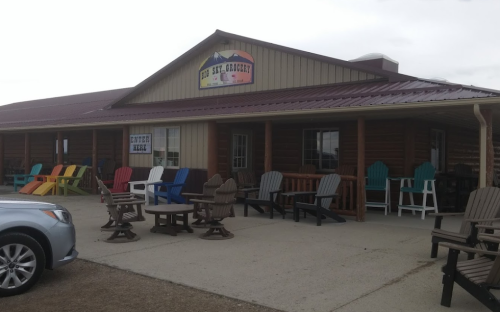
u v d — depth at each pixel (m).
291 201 11.41
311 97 10.91
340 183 10.34
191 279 5.28
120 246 7.05
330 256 6.39
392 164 11.69
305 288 4.94
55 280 5.28
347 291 4.84
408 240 7.54
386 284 5.08
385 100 8.95
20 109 24.73
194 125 12.91
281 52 13.11
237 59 14.03
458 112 8.86
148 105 16.27
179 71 15.60
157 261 6.11
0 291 4.62
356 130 12.38
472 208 6.25
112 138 18.47
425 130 12.02
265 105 11.27
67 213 5.39
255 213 10.83
